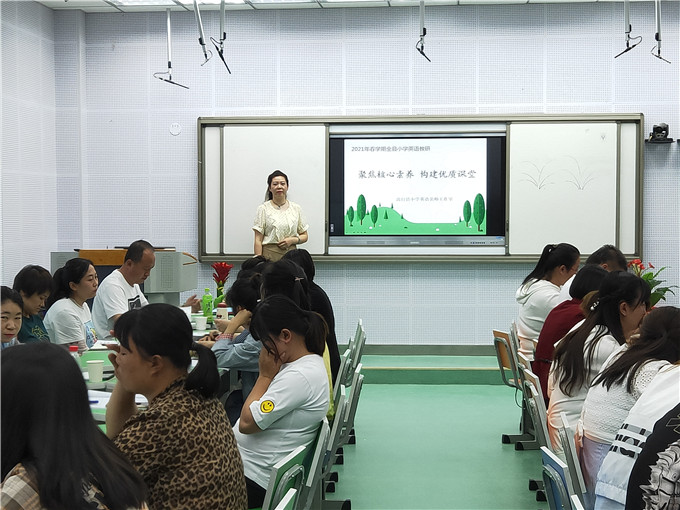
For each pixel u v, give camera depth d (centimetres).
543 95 793
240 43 810
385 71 803
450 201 800
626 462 226
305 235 788
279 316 307
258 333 310
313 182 803
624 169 788
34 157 767
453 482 449
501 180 796
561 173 788
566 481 223
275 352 308
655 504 207
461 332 812
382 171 802
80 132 812
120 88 820
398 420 598
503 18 793
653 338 274
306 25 805
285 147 804
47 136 795
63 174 814
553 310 445
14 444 141
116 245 827
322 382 309
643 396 233
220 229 812
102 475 145
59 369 143
